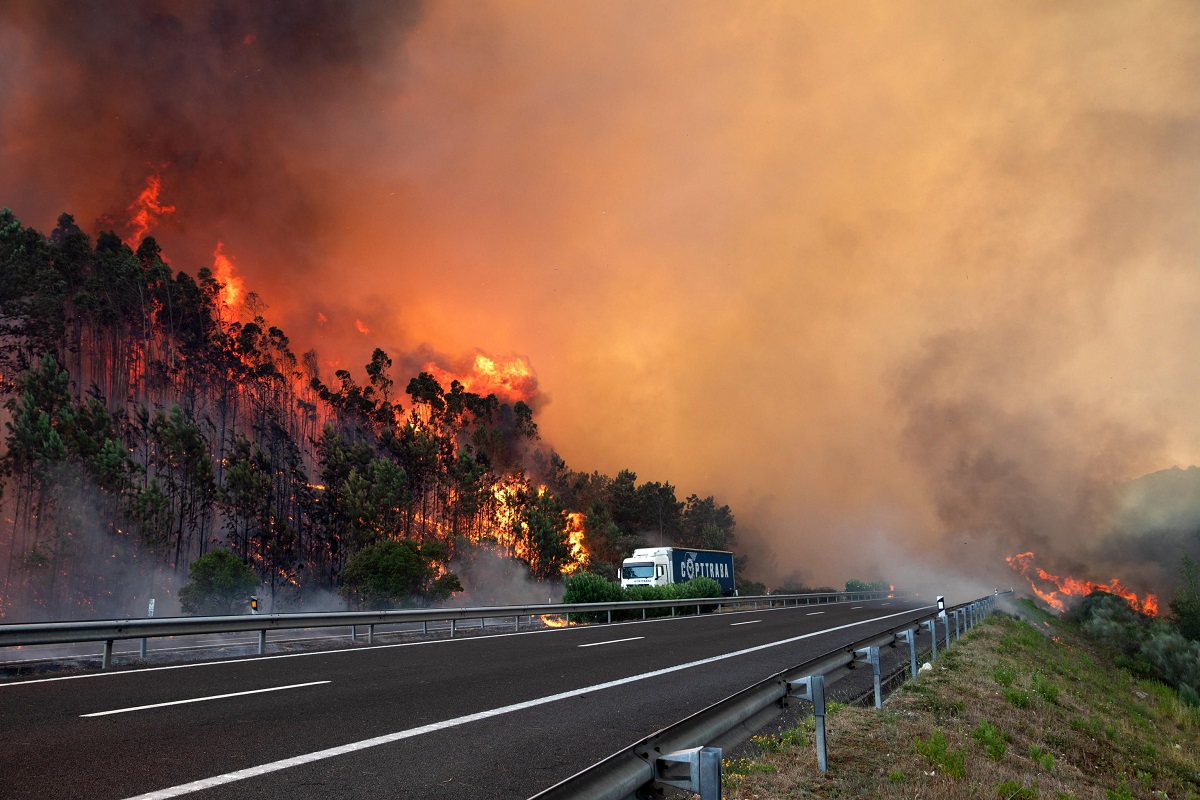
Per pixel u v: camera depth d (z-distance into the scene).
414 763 6.75
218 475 90.50
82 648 22.02
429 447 100.25
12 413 61.62
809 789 6.67
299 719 8.48
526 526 93.94
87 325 92.75
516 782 6.27
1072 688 19.27
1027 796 7.09
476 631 24.66
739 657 16.20
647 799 4.55
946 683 13.16
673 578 46.81
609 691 11.36
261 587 68.56
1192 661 35.47
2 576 60.94
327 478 88.25
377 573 49.97
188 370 103.44
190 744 7.11
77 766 6.21
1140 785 10.43
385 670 13.02
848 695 11.38
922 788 6.88
